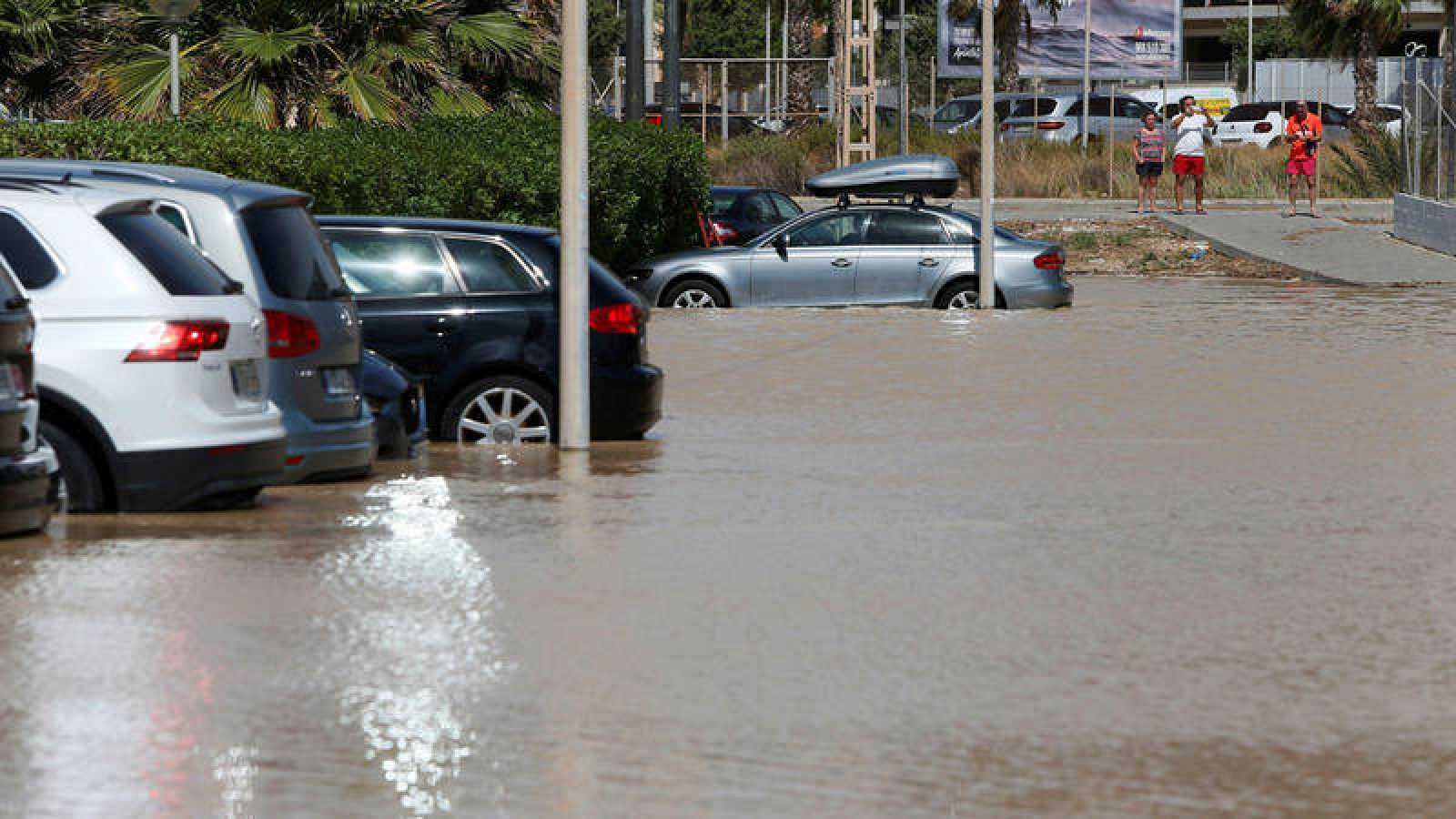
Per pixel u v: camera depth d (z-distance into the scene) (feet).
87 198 88.69
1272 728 59.06
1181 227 336.70
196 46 226.17
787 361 167.43
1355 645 69.36
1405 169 332.80
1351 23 604.08
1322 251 297.94
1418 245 308.40
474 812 50.65
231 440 89.25
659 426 130.93
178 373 88.02
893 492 102.94
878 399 144.56
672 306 216.13
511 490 103.09
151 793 51.75
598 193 222.89
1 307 80.43
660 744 56.59
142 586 76.43
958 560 84.23
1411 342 182.29
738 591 77.41
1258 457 116.16
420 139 190.39
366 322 120.78
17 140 142.61
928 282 214.90
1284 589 78.69
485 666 65.05
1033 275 214.28
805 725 58.65
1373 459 115.34
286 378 95.76
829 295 215.31
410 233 122.21
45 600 73.72
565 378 119.44
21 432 81.61
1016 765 55.11
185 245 91.15
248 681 62.80
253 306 92.22
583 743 56.70
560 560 83.41
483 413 121.70
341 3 228.84
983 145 215.51
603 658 66.33
